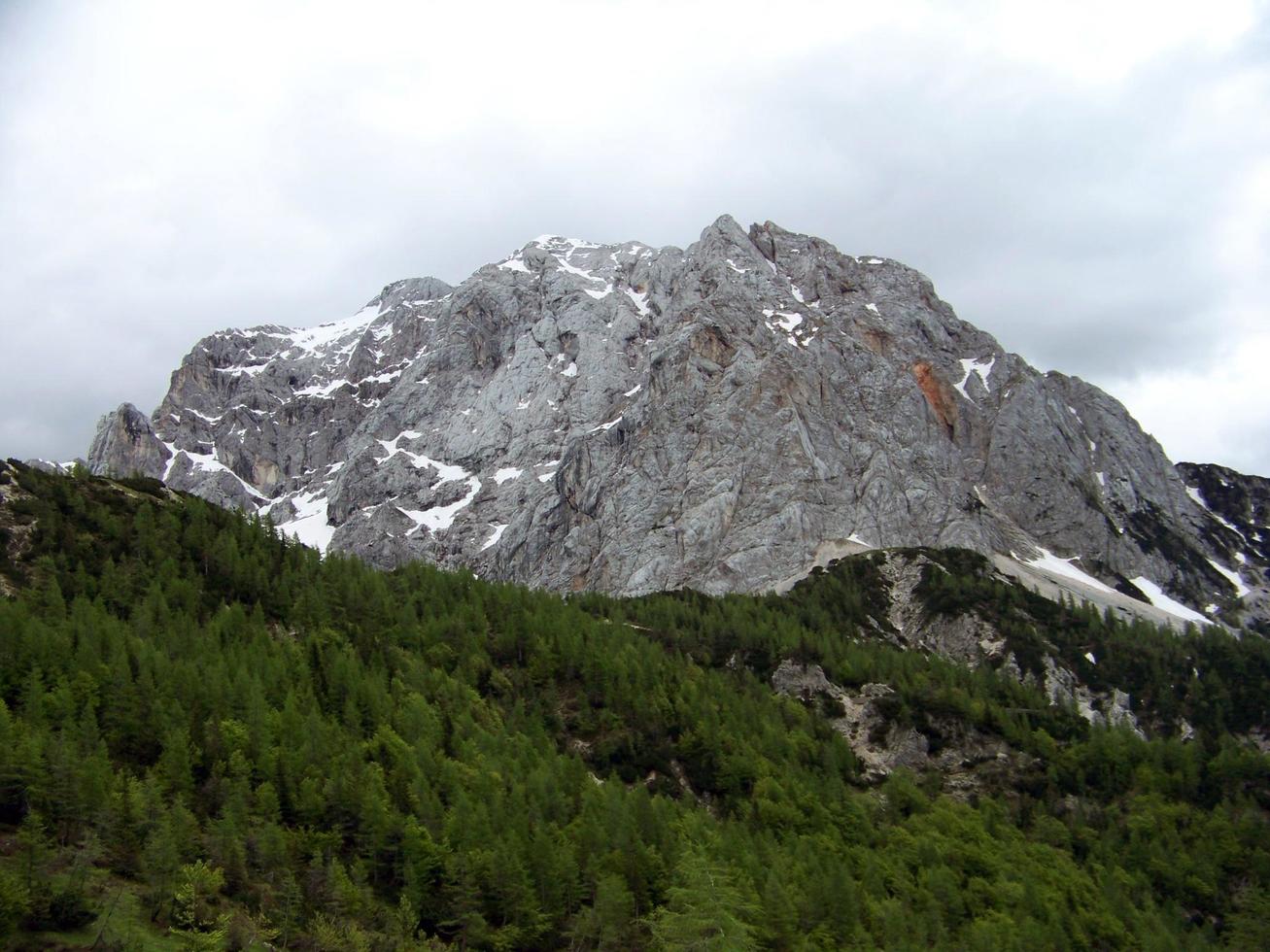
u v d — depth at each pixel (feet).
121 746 374.43
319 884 329.72
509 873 352.69
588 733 514.27
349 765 388.37
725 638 626.64
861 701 582.35
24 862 288.30
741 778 488.85
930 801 514.27
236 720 396.98
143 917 293.43
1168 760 547.49
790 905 358.43
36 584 482.69
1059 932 394.73
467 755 428.97
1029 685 637.30
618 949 335.47
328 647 492.13
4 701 367.45
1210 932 437.99
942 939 380.17
